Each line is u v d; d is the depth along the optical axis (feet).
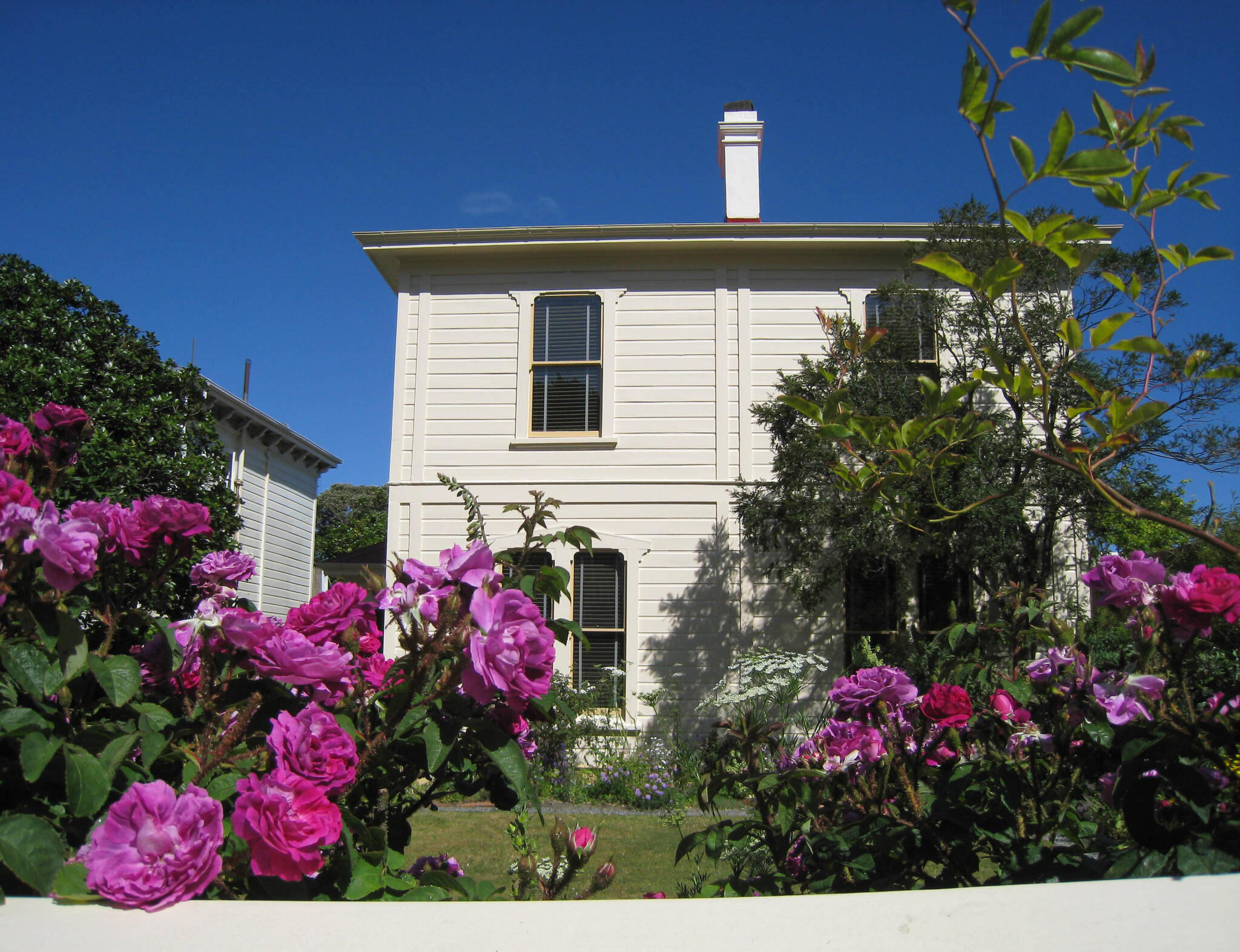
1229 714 5.40
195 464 30.99
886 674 6.97
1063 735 6.57
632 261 37.40
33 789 4.69
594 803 28.96
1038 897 3.52
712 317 36.91
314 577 75.31
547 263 37.58
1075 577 30.50
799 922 3.42
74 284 32.17
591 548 6.49
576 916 3.39
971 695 7.55
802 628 34.19
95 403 30.01
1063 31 5.20
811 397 28.94
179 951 3.40
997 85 5.50
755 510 30.55
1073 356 7.09
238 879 4.53
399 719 5.10
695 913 3.42
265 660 5.06
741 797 6.92
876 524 27.86
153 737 4.74
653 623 34.83
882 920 3.44
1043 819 6.61
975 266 27.78
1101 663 6.70
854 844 6.51
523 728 6.29
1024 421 27.58
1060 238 6.00
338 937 3.37
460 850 18.84
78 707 5.36
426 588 5.19
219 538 31.53
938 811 6.31
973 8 5.59
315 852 4.12
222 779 4.83
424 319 37.35
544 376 37.14
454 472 36.32
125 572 5.98
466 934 3.36
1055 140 5.43
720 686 30.45
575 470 36.09
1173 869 4.99
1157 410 5.98
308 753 4.51
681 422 36.29
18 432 6.01
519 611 4.96
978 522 26.07
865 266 36.94
